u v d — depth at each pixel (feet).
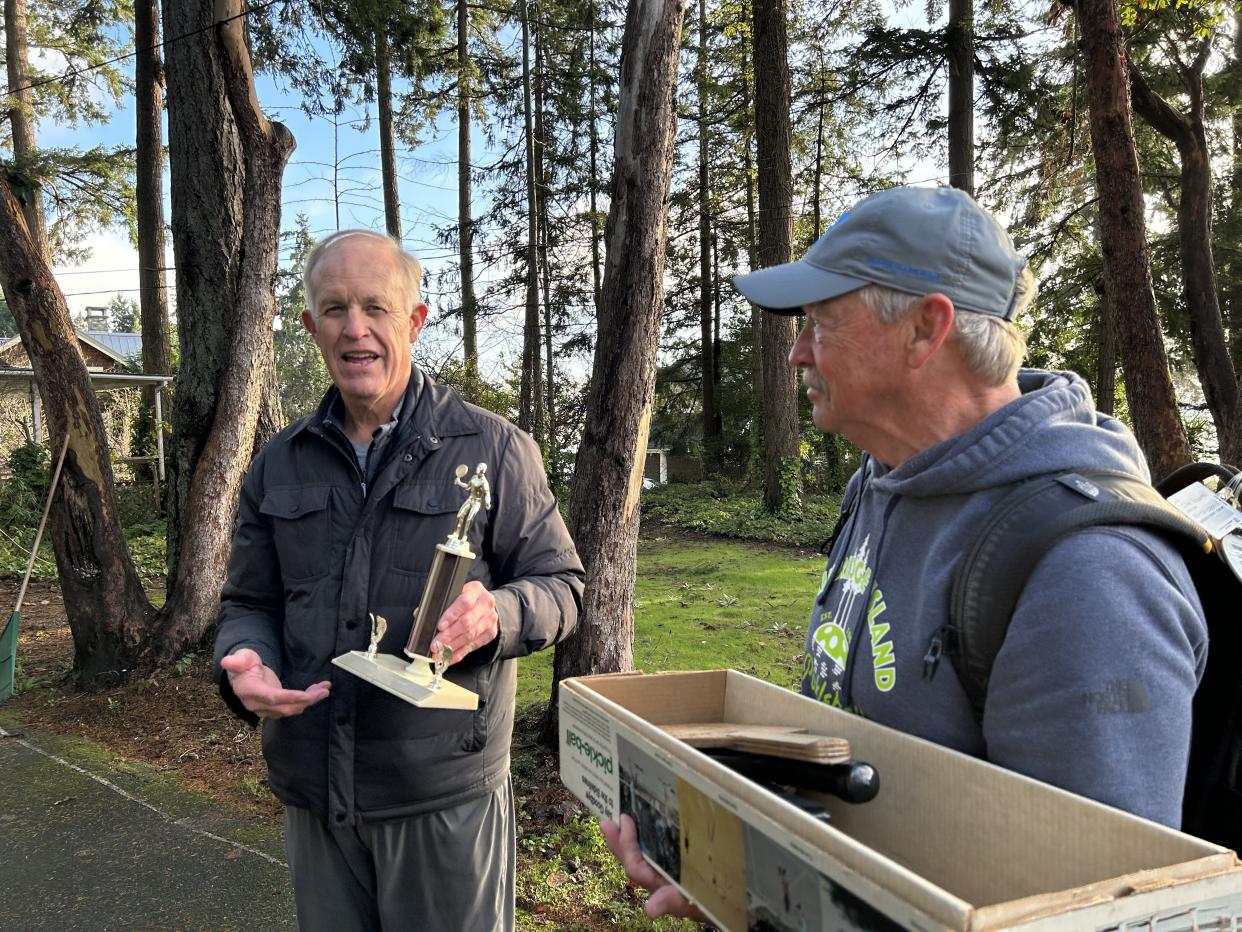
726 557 36.42
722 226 79.05
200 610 18.26
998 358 3.34
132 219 59.06
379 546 5.73
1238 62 46.09
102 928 9.10
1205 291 42.47
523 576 6.12
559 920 8.83
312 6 40.37
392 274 5.84
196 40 18.13
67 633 23.49
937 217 3.33
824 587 4.17
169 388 50.98
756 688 4.09
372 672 4.97
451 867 5.73
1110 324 47.09
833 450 54.95
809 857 2.33
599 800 3.82
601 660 12.35
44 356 17.46
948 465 3.21
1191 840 2.27
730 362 83.05
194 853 10.71
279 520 5.87
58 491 17.58
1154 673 2.65
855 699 3.53
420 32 51.19
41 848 10.93
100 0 51.13
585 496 12.22
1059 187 47.34
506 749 6.09
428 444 5.85
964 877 2.90
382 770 5.54
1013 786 2.74
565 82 64.03
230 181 18.81
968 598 2.99
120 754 14.35
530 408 60.29
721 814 2.81
